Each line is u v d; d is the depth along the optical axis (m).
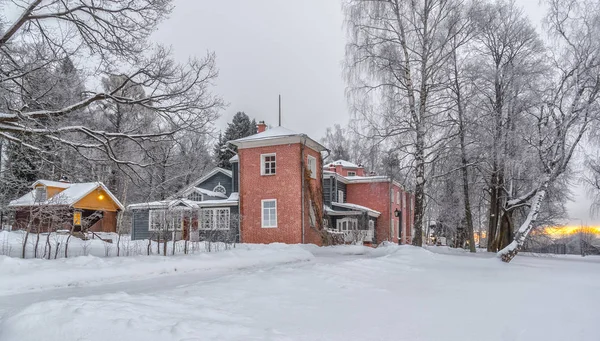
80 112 12.26
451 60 19.73
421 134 18.19
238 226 25.06
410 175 19.03
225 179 30.39
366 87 19.44
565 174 19.78
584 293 7.64
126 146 14.80
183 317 4.56
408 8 18.84
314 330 4.44
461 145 19.44
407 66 18.86
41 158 11.67
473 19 18.50
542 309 6.02
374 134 18.94
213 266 11.65
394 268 10.87
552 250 38.22
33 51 10.71
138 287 7.98
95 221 31.50
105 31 10.41
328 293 6.84
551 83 18.19
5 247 14.78
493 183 22.78
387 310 5.62
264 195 24.53
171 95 11.19
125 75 11.09
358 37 19.67
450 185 24.98
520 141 18.17
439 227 41.47
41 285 7.81
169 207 19.89
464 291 7.53
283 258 14.40
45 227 23.47
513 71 18.98
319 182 26.47
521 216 27.00
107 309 4.49
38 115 10.29
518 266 13.12
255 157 25.12
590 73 15.96
